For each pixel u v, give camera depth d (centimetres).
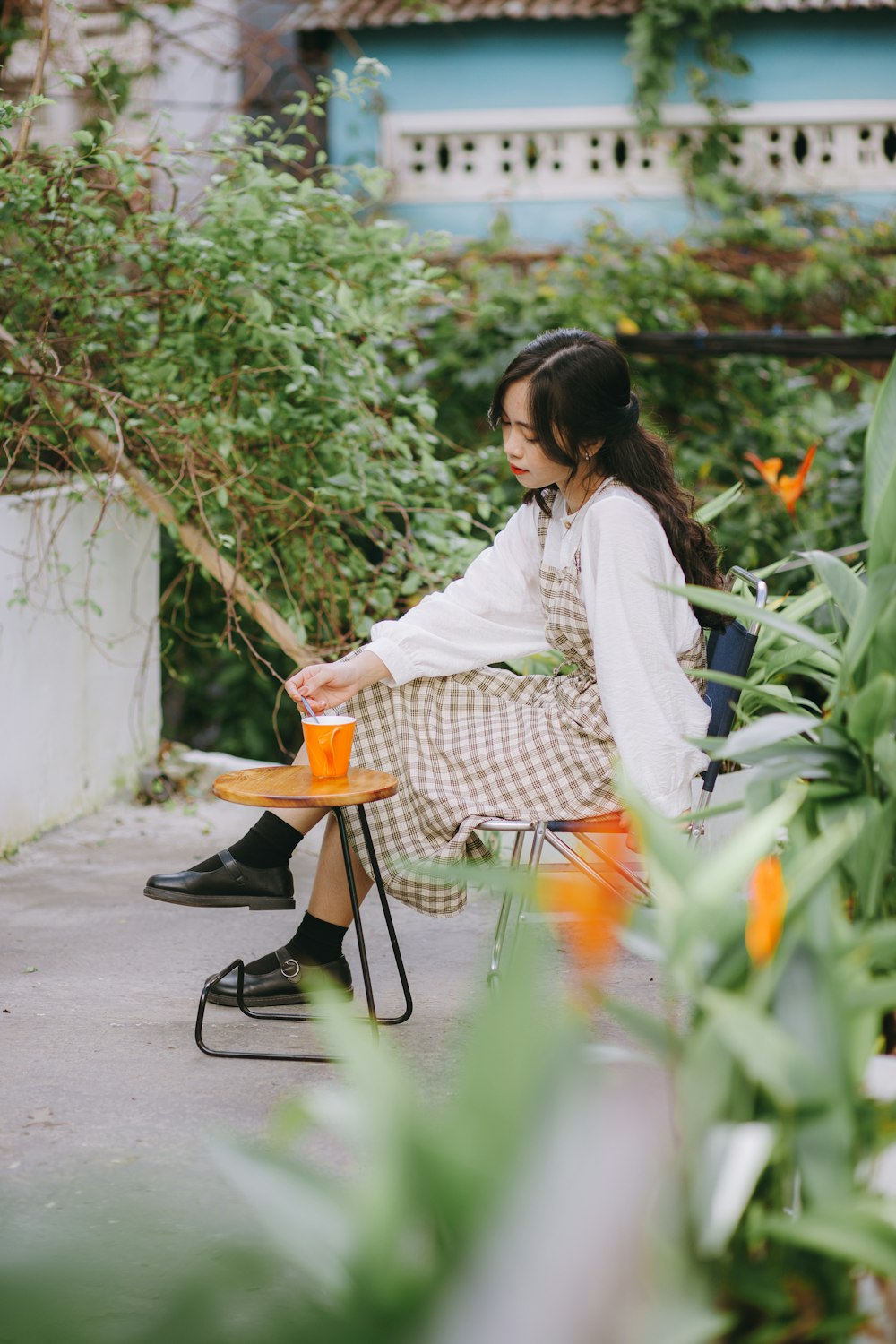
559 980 322
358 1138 123
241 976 308
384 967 352
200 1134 253
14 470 474
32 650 455
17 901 402
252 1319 160
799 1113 139
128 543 525
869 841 195
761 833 142
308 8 873
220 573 472
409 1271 105
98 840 465
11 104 423
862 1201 135
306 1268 111
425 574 478
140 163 429
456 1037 301
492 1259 96
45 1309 99
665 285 717
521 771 298
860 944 154
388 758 306
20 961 354
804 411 675
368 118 912
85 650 493
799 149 905
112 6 682
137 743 538
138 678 538
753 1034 134
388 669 305
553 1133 101
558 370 288
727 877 140
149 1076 282
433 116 915
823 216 870
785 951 147
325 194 459
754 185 895
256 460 473
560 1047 106
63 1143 249
